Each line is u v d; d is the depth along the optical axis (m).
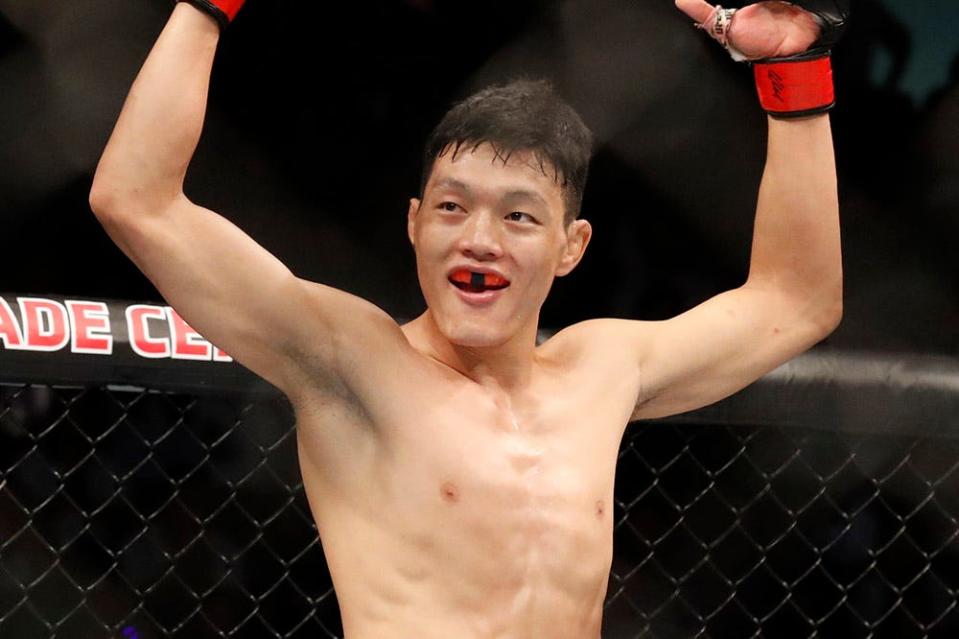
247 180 4.95
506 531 2.58
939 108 5.25
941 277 5.27
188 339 3.50
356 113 5.01
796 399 3.80
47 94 4.76
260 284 2.49
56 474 3.68
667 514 4.50
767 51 2.81
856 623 4.55
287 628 4.27
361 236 5.00
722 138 5.09
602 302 5.06
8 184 4.72
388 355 2.62
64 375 3.41
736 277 5.10
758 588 4.55
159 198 2.43
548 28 5.04
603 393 2.79
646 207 5.09
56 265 4.73
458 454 2.59
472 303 2.57
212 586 4.19
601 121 5.07
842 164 5.31
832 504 4.14
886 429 3.87
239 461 4.23
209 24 2.46
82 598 3.75
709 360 2.90
